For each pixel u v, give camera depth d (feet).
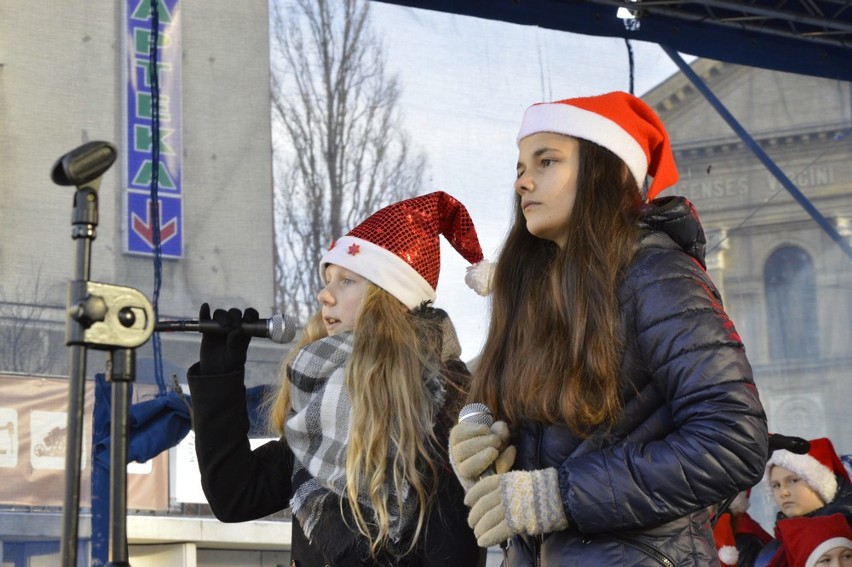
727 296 15.60
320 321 9.32
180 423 11.83
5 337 11.91
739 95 15.89
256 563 12.78
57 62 12.57
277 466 8.79
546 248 6.79
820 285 15.69
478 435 6.25
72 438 5.55
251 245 12.97
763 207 15.79
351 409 8.05
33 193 12.27
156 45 12.92
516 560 6.30
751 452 5.69
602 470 5.71
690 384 5.79
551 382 6.08
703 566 5.91
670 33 15.61
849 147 15.98
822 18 15.33
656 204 6.51
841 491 11.88
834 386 15.52
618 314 6.06
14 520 11.56
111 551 5.59
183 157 12.86
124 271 12.38
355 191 13.52
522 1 14.89
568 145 6.61
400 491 7.77
